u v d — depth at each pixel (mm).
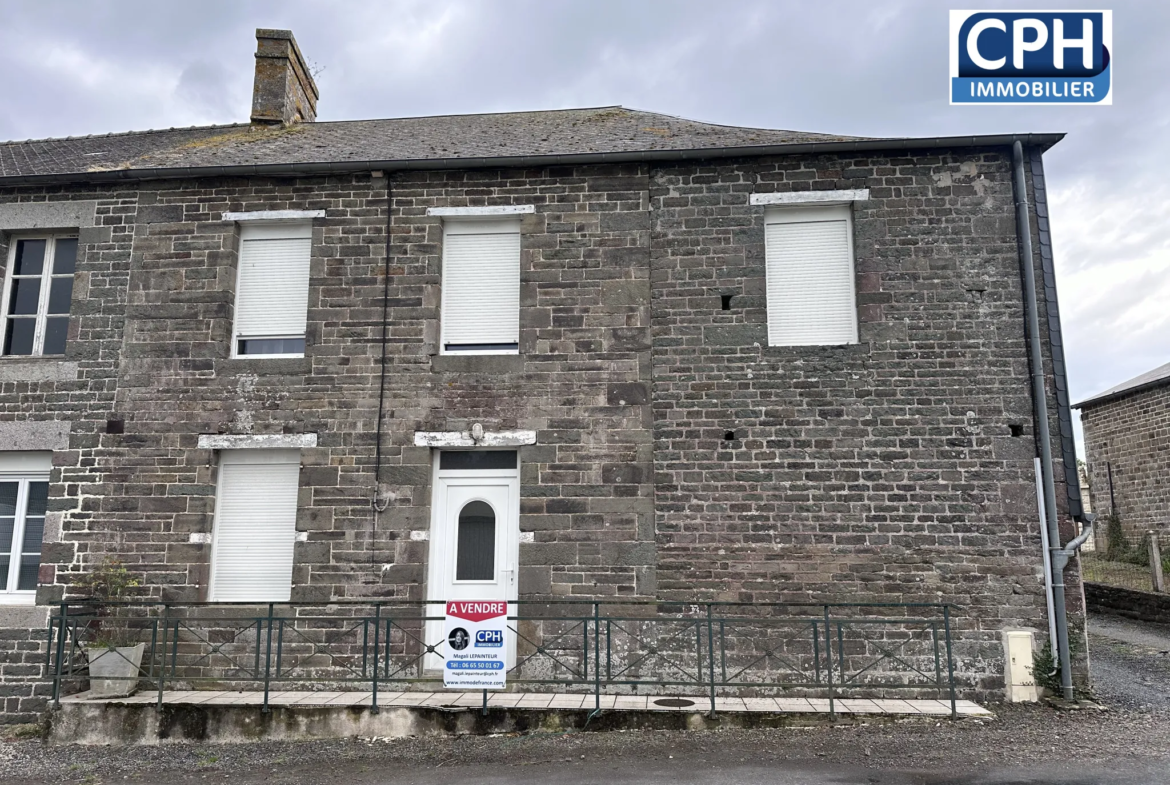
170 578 9070
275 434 9281
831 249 9273
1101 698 8359
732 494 8727
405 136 11406
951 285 8914
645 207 9383
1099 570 16359
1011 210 9008
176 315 9648
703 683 7645
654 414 8961
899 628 8336
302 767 6945
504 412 9109
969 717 7543
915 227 9039
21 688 8859
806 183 9242
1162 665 9984
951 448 8617
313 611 8906
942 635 8297
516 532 9070
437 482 9242
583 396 9062
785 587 8516
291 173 9750
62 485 9352
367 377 9320
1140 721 7555
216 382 9445
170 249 9805
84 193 10031
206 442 9312
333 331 9453
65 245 10234
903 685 7812
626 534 8742
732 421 8859
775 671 8375
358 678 7906
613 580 8672
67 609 8523
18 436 9508
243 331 9758
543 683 8102
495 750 7148
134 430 9414
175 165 10016
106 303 9750
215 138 11844
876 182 9148
